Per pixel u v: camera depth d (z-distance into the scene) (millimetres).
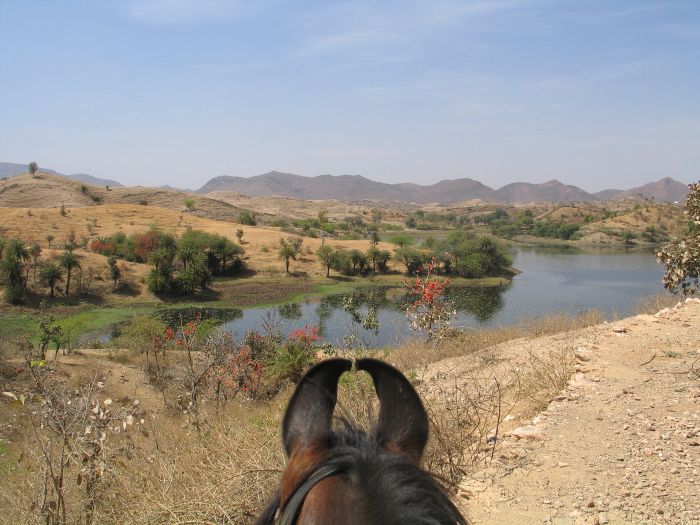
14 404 5551
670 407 6434
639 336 9430
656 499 4641
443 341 14750
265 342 17797
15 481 6379
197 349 20062
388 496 1154
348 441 1480
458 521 1199
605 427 6125
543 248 168625
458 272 96125
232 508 4789
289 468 1463
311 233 161875
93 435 5449
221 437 6293
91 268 77750
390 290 81062
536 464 5434
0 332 40500
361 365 1672
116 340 33906
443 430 6047
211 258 95812
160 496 5051
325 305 68312
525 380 8828
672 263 9805
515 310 56906
